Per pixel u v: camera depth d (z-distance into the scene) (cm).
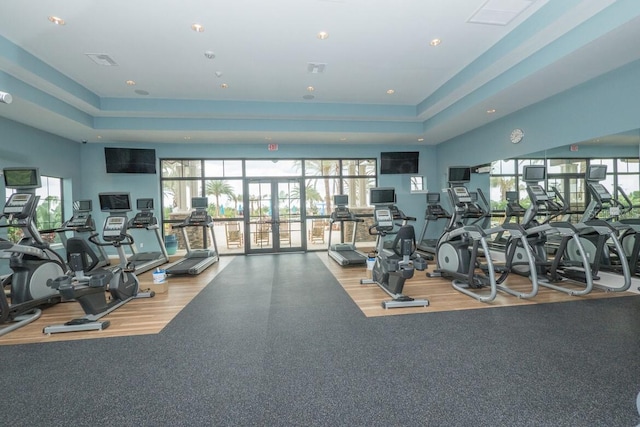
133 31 367
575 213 458
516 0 321
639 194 369
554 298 391
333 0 318
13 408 193
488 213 634
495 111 558
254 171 810
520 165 553
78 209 629
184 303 397
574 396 195
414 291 433
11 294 360
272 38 389
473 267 408
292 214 812
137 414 186
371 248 808
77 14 332
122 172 727
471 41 405
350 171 846
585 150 432
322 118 670
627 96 377
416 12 340
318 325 317
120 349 271
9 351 270
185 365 242
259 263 664
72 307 394
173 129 643
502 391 202
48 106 491
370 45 410
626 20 280
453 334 290
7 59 379
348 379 219
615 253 431
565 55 346
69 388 214
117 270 410
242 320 335
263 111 630
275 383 216
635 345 261
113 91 556
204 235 820
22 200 394
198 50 416
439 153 845
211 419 181
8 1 307
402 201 852
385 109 665
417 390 205
